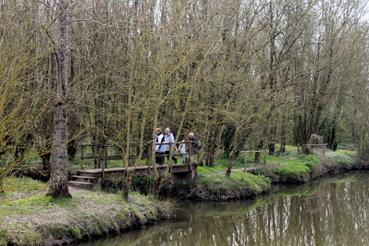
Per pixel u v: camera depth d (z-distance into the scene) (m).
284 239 17.53
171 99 23.61
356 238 17.75
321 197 26.67
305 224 20.19
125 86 21.02
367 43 43.41
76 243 14.18
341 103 43.00
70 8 16.19
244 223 19.84
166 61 18.75
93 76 22.53
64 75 15.21
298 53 35.16
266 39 28.17
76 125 23.08
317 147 41.31
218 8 23.11
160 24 20.70
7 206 14.44
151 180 21.05
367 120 41.72
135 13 21.64
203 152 25.42
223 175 25.23
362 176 37.03
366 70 41.88
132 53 20.39
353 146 48.47
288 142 46.72
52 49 14.35
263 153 34.06
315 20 34.69
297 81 34.00
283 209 23.11
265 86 28.44
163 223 18.34
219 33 23.09
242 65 25.44
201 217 20.50
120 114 22.22
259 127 29.59
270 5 29.05
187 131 25.14
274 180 30.50
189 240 16.84
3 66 9.73
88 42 23.94
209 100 25.05
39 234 13.30
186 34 21.30
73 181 19.69
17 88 12.67
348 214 22.28
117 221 15.93
